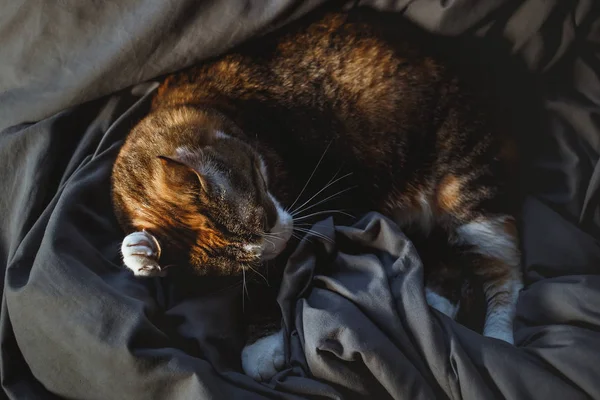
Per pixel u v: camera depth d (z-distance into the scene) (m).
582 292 0.67
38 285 0.67
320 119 0.77
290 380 0.65
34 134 0.78
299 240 0.75
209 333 0.68
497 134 0.78
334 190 0.80
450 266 0.79
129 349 0.63
